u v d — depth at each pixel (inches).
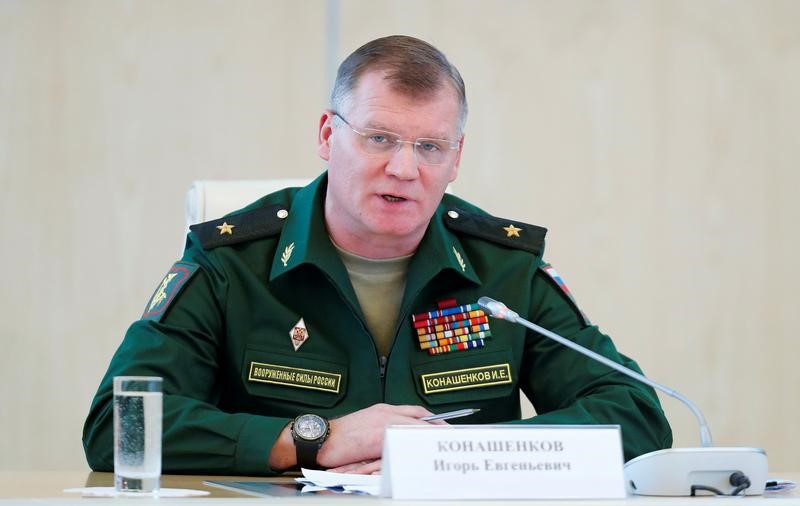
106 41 515.5
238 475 238.7
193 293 281.7
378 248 283.0
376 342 289.6
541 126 524.4
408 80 265.7
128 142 514.3
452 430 174.6
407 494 169.6
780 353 521.0
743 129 525.7
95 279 510.6
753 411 519.8
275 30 522.0
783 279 523.8
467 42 526.3
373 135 267.4
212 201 317.4
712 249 523.2
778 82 526.6
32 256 508.7
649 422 270.8
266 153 518.9
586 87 525.7
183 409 247.1
